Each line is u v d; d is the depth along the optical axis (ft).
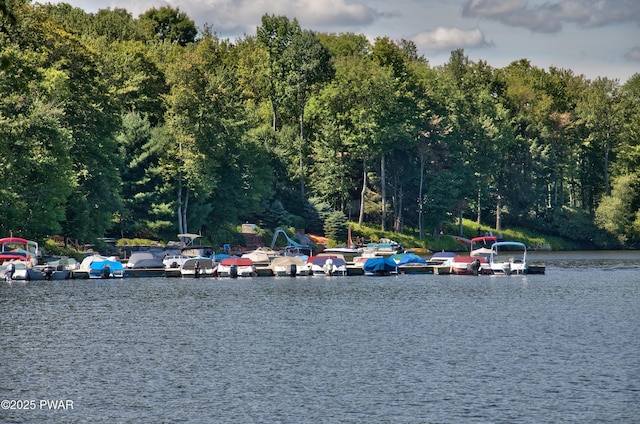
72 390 411.34
